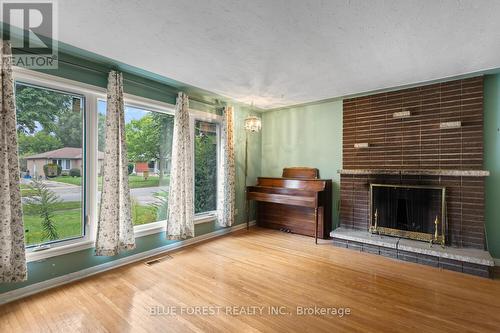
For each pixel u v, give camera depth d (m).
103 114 2.80
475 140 2.96
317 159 4.32
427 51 2.29
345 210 3.90
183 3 1.61
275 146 4.87
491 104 2.93
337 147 4.09
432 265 2.88
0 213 1.98
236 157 4.55
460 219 3.01
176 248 3.48
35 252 2.25
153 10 1.69
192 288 2.35
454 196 3.05
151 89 3.19
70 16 1.77
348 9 1.67
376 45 2.18
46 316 1.91
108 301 2.12
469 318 1.90
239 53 2.37
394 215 3.43
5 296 2.08
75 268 2.52
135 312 1.97
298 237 4.05
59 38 2.10
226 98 3.99
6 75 1.99
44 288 2.30
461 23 1.83
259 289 2.33
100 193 2.77
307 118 4.45
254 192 4.45
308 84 3.27
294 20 1.81
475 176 2.92
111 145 2.67
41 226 2.37
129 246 2.82
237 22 1.84
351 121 3.91
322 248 3.50
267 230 4.50
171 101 3.45
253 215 4.94
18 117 2.23
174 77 3.06
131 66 2.71
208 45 2.21
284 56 2.42
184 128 3.46
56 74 2.35
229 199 4.15
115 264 2.83
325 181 3.93
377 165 3.65
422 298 2.18
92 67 2.59
